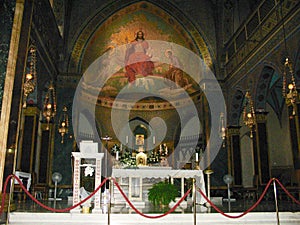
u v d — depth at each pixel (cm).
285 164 1978
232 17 1889
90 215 762
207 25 1952
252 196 1548
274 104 2042
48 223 732
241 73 1630
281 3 1227
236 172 1703
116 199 1151
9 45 863
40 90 1396
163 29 2069
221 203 1273
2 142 804
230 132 1753
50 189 1602
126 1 1927
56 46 1700
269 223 763
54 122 1675
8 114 825
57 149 1648
